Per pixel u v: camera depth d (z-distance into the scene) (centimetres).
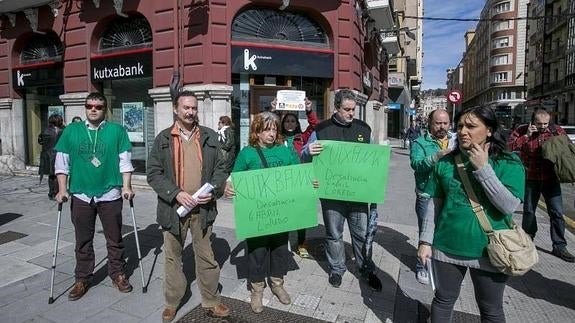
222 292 361
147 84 941
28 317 313
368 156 347
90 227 353
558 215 458
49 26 1030
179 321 309
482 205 218
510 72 6850
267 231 318
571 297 360
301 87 938
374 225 378
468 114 213
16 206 705
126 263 426
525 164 480
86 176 345
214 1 823
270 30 900
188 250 466
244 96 891
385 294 360
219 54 834
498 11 6844
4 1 1002
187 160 308
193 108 302
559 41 4369
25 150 1183
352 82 957
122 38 964
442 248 232
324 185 352
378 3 1203
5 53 1136
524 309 337
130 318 314
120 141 361
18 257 443
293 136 476
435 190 240
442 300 237
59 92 1095
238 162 335
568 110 4016
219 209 670
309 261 436
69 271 406
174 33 856
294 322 311
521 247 206
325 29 940
